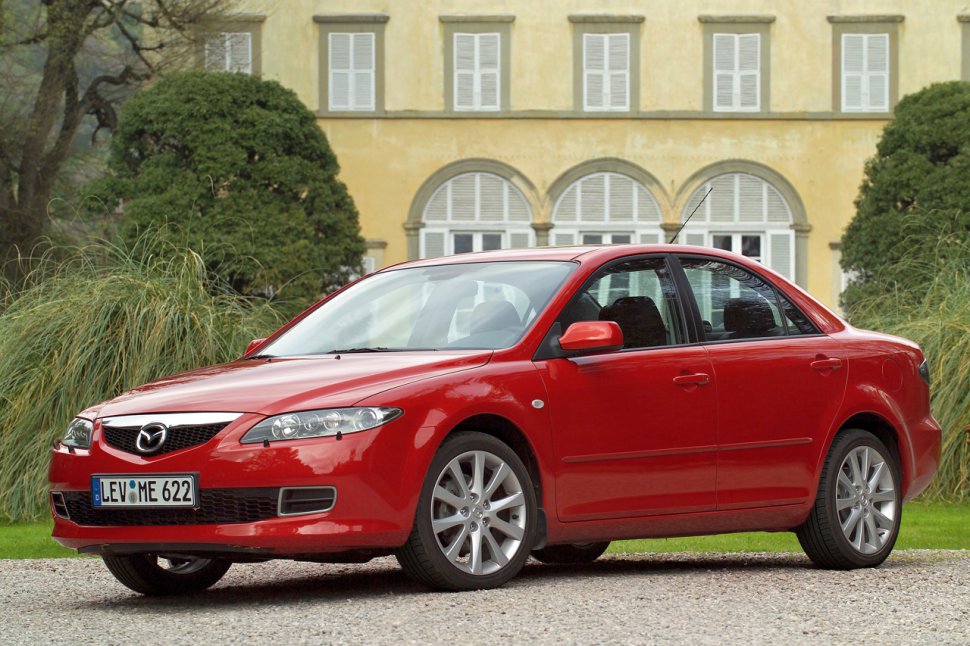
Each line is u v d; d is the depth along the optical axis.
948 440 16.41
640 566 9.77
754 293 9.42
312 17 46.69
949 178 36.94
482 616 6.97
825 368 9.40
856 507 9.43
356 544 7.43
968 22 47.00
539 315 8.41
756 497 9.00
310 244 37.78
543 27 46.97
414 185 46.88
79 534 7.79
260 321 16.66
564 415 8.22
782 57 47.12
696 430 8.74
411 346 8.52
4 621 7.46
